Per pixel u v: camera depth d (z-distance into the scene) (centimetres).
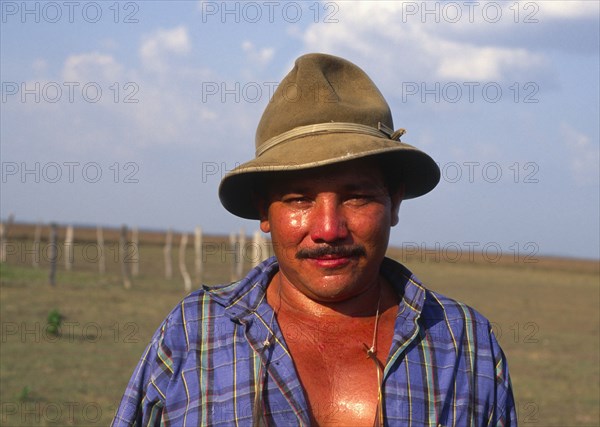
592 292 3709
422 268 4759
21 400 1052
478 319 248
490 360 242
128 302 2295
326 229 223
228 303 239
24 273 2878
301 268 230
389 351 229
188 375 230
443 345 237
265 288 247
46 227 8781
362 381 227
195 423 225
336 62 243
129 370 1296
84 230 8856
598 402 1244
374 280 241
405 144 232
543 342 1922
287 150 228
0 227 3822
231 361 229
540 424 1082
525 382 1398
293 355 230
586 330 2219
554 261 8731
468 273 4644
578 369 1549
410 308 238
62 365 1300
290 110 237
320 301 236
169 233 3388
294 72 243
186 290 2848
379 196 231
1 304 1980
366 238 228
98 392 1129
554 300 3138
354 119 236
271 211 235
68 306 2069
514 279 4391
